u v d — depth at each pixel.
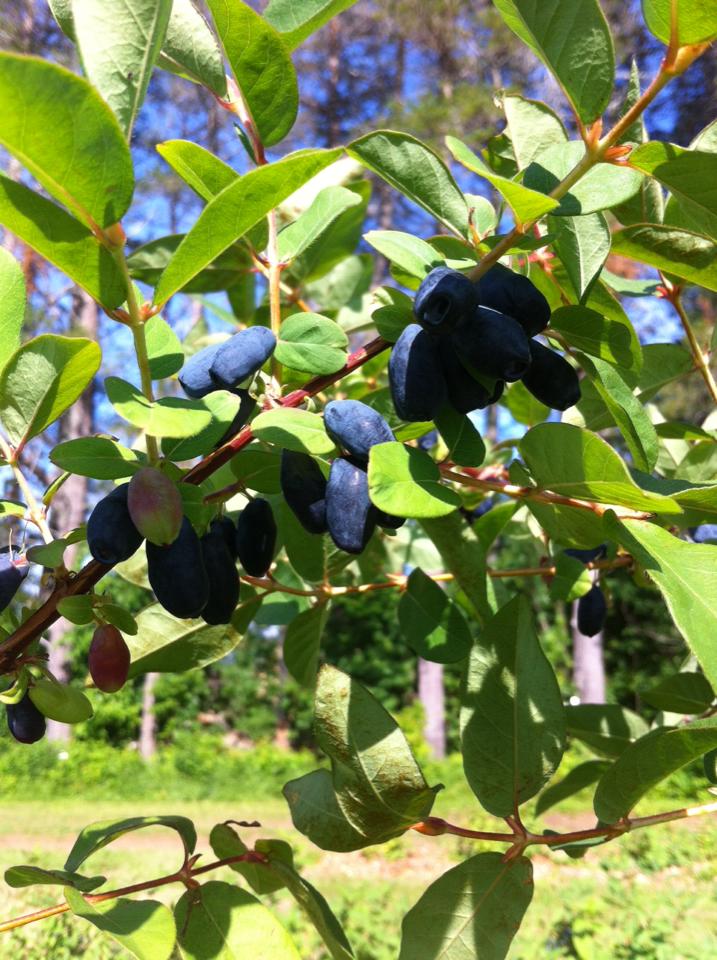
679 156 0.17
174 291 0.15
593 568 0.31
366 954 0.68
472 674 0.21
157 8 0.14
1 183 0.13
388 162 0.20
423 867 1.27
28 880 0.19
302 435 0.17
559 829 1.51
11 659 0.18
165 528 0.15
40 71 0.12
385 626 3.20
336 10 0.21
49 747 2.41
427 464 0.17
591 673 2.43
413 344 0.17
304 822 0.20
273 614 0.34
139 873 1.08
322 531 0.19
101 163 0.13
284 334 0.19
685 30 0.15
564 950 0.67
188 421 0.14
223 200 0.14
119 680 0.18
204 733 2.98
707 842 1.25
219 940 0.20
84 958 0.71
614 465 0.17
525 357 0.17
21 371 0.17
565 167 0.18
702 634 0.15
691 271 0.23
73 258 0.14
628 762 0.20
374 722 0.19
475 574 0.25
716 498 0.18
